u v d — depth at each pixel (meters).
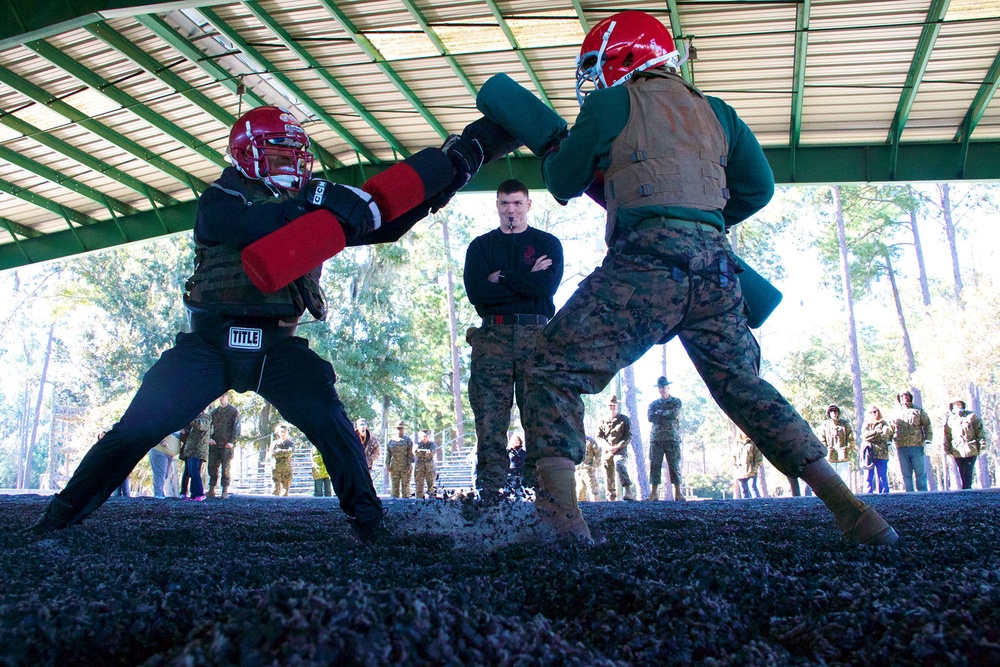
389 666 1.01
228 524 4.51
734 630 1.44
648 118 2.58
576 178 2.73
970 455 14.40
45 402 72.81
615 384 46.38
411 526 3.62
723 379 2.63
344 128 15.81
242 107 14.63
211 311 3.17
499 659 1.11
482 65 13.01
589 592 1.68
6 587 1.80
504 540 2.75
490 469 4.54
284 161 3.12
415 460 19.28
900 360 52.56
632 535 3.31
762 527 3.78
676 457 12.66
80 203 18.64
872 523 2.55
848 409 46.50
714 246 2.57
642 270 2.51
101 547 2.86
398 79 13.43
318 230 2.70
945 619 1.33
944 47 11.65
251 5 11.37
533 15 11.37
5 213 18.86
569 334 2.54
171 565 2.24
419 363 36.69
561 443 2.59
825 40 11.52
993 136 14.31
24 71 12.88
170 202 18.55
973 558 2.29
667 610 1.49
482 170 15.80
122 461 3.16
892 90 12.92
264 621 1.07
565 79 13.34
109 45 12.16
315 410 3.21
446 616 1.19
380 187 2.83
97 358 39.00
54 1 9.77
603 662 1.18
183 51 12.23
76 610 1.41
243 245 2.97
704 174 2.59
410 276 39.94
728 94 13.24
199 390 3.16
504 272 4.57
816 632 1.36
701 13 10.94
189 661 0.97
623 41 2.71
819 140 14.67
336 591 1.24
